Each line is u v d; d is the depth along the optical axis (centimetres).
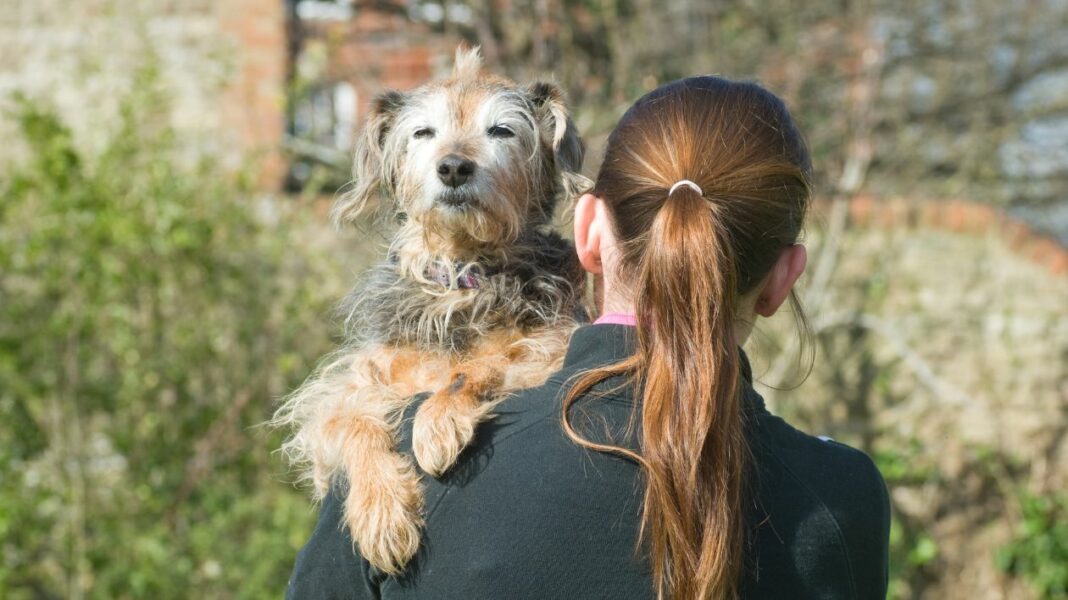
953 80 1183
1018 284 1034
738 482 229
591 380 240
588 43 985
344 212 456
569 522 228
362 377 372
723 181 248
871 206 1025
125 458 899
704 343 231
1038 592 991
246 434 898
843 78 1042
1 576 823
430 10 1005
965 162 1151
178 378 892
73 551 870
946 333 1029
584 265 274
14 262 865
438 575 235
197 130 1016
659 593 224
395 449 306
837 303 1016
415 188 428
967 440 1023
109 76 1030
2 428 884
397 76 1013
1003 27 1204
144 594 810
